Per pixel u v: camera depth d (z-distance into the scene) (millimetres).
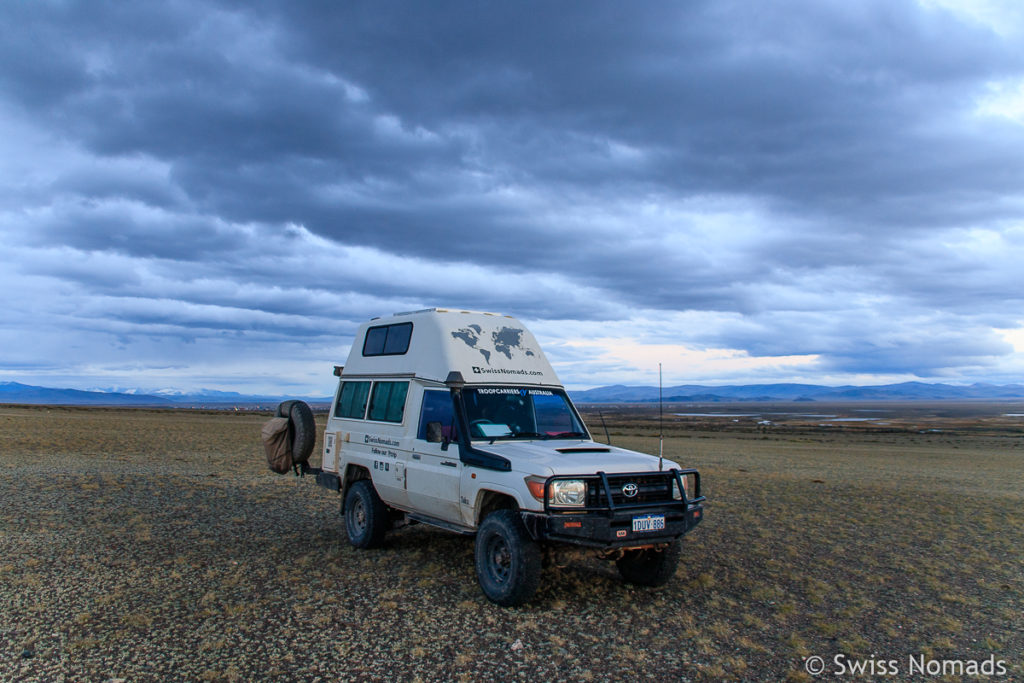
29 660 4859
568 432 8086
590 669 4922
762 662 5184
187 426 39719
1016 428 87688
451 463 7312
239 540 8945
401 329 8898
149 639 5301
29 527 9188
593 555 6773
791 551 9086
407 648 5227
